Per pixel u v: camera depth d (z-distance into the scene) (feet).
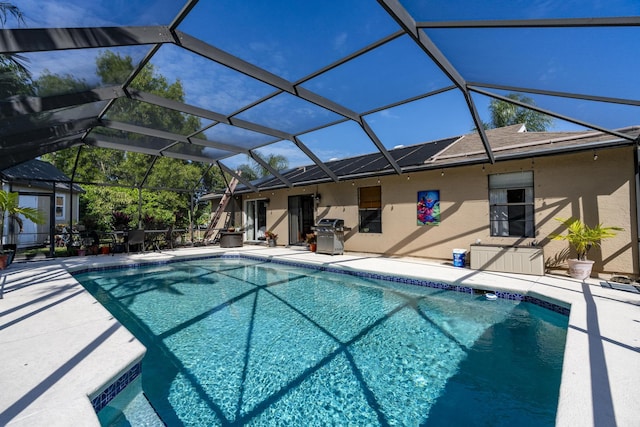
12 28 10.72
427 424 8.43
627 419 6.49
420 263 27.40
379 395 9.89
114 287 24.43
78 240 38.14
